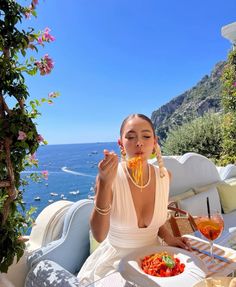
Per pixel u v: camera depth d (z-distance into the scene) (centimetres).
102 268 154
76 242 224
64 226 224
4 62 178
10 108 185
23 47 183
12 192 184
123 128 159
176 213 256
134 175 156
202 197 340
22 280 199
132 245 158
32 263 192
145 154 154
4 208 185
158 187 162
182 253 134
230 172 417
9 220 192
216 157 602
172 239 159
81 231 229
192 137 620
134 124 154
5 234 184
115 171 131
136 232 158
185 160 361
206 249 148
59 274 162
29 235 245
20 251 192
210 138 605
